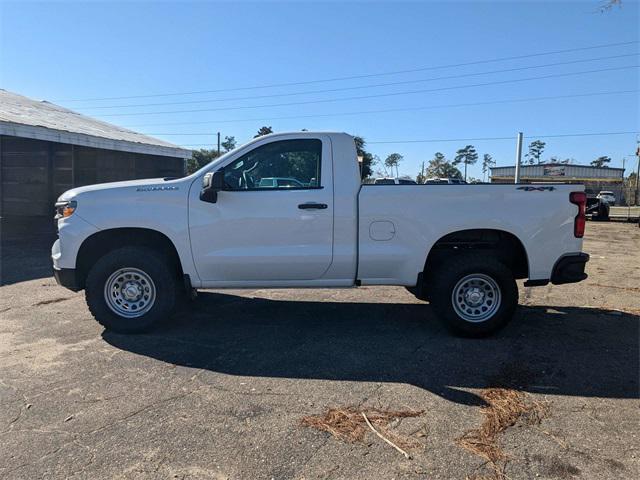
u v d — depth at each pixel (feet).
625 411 12.13
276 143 17.65
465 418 11.69
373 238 17.39
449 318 17.43
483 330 17.47
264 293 24.77
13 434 10.95
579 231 17.72
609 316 20.94
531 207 17.42
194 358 15.58
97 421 11.51
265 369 14.70
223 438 10.77
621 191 210.59
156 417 11.71
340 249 17.35
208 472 9.53
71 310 21.34
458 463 9.84
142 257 17.53
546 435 10.96
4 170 50.26
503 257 18.75
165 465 9.77
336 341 17.35
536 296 25.02
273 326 19.12
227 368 14.78
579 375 14.34
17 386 13.46
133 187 17.51
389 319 20.20
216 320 19.90
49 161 49.85
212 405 12.34
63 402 12.48
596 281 29.35
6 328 18.74
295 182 17.66
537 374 14.39
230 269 17.46
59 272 17.52
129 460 9.93
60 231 17.51
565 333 18.44
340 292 25.14
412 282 17.60
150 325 17.81
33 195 50.21
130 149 52.60
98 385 13.52
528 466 9.78
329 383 13.69
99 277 17.53
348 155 17.49
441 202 17.31
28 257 35.60
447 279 17.34
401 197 17.30
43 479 9.30
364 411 12.02
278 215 17.22
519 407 12.26
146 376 14.14
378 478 9.34
